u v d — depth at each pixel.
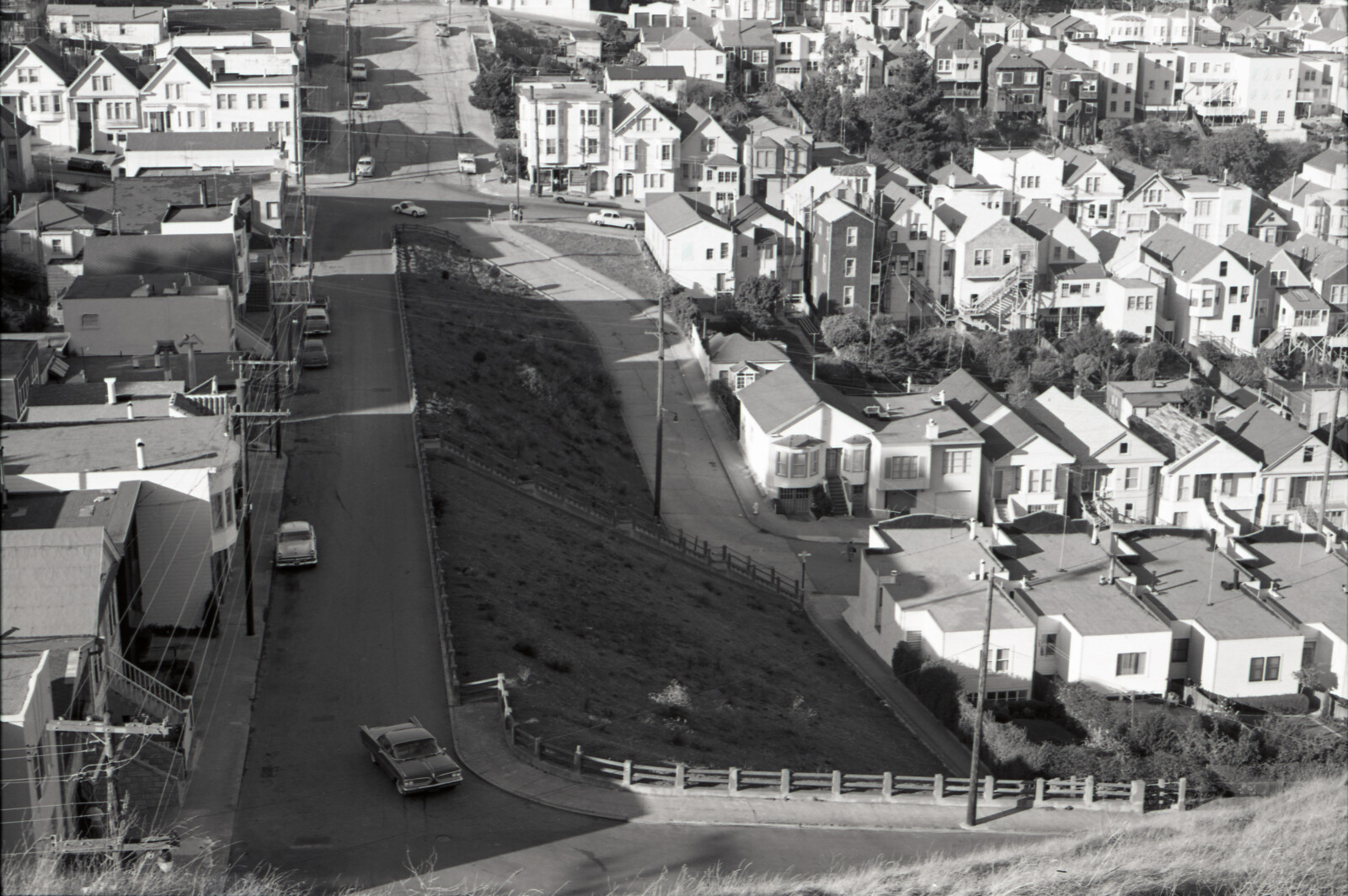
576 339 108.31
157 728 35.19
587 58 190.38
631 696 53.47
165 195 102.44
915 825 46.47
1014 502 89.50
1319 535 77.56
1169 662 64.50
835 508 90.88
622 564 70.00
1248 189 154.38
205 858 38.50
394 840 40.69
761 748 52.12
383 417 78.38
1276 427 94.81
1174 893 39.88
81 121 141.25
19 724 32.91
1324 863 42.72
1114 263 136.25
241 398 62.28
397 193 140.50
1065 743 57.50
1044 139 192.62
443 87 175.25
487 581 59.31
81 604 40.62
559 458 85.75
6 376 57.47
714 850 42.16
